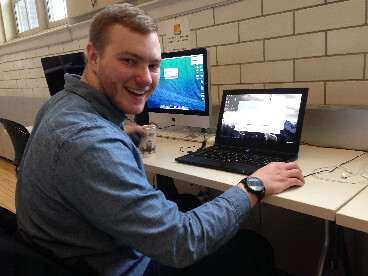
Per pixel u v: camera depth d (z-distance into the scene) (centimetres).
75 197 65
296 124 120
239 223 80
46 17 351
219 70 180
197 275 93
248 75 167
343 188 90
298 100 122
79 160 63
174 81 163
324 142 136
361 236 138
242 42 166
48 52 322
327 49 137
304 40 143
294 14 144
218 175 107
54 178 65
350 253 143
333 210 77
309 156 123
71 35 284
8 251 52
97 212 64
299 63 147
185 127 186
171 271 94
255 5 156
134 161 72
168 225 68
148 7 205
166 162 127
